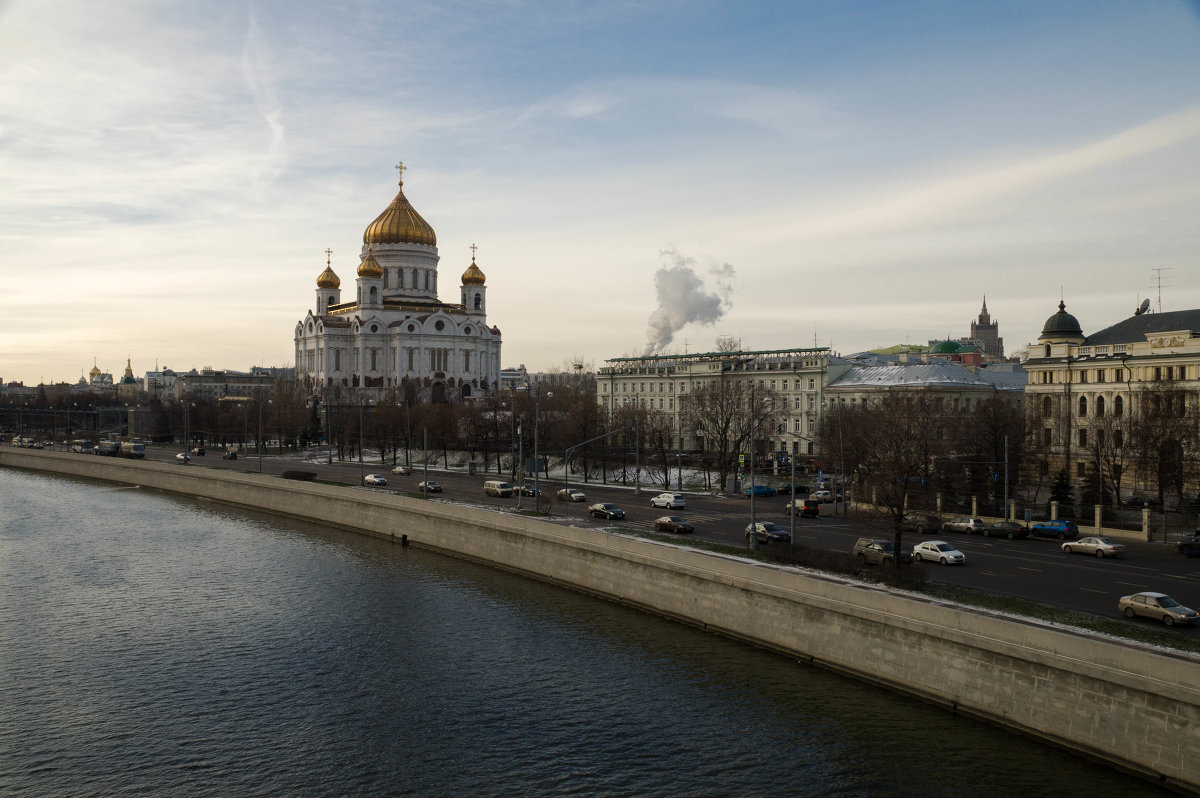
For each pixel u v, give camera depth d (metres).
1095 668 44.41
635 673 60.12
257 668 63.62
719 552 75.94
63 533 116.31
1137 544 82.81
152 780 47.94
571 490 118.62
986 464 110.31
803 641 60.84
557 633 69.00
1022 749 46.62
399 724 54.06
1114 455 103.69
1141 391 115.38
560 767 48.44
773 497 121.88
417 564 95.88
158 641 69.56
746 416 146.50
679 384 192.75
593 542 80.69
